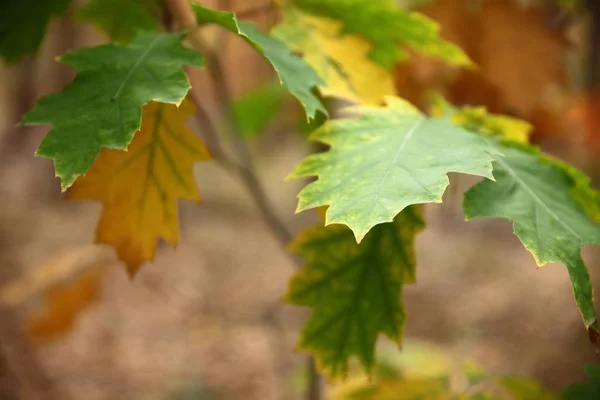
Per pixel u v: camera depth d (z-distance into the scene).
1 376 1.96
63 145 1.06
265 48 1.11
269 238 4.52
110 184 1.16
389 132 1.12
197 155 1.16
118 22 1.28
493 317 3.11
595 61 1.52
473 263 3.93
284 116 1.88
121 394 2.46
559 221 1.09
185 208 5.03
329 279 1.18
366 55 1.21
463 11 1.36
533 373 2.44
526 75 1.38
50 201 4.64
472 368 1.36
